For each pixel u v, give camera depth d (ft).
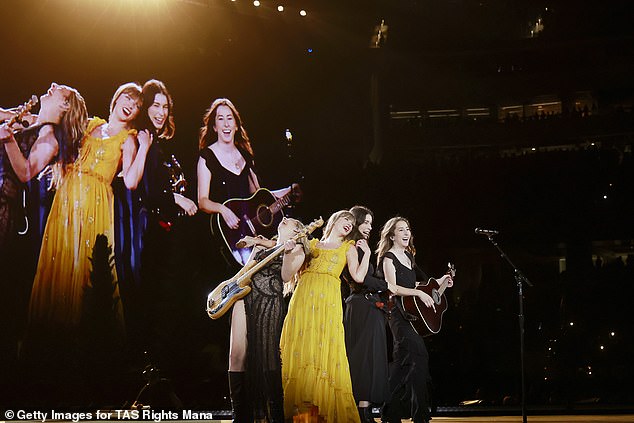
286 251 14.93
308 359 15.46
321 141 52.70
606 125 58.13
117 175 38.63
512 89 62.49
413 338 17.10
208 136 41.73
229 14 43.75
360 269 16.22
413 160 53.83
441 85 62.90
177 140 40.75
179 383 35.88
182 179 40.40
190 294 38.47
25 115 37.27
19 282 36.11
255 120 45.44
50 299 36.42
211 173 41.34
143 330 37.24
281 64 48.39
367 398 16.12
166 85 40.81
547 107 63.05
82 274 37.04
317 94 52.54
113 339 36.70
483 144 60.54
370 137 58.44
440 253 49.37
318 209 46.68
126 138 39.11
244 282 14.80
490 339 38.70
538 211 49.06
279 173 45.55
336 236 16.35
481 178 49.42
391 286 17.01
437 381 35.78
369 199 47.75
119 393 35.29
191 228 39.99
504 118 60.44
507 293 41.04
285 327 15.88
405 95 63.16
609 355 37.81
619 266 42.14
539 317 40.06
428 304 17.06
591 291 41.11
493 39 63.46
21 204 36.60
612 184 48.80
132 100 39.60
